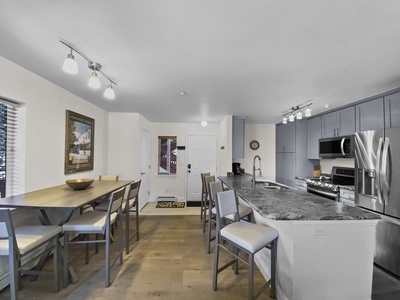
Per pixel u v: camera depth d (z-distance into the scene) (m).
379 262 2.19
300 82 2.22
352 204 2.74
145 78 2.15
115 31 1.33
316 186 3.48
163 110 3.74
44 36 1.40
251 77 2.10
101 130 3.68
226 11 1.14
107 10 1.14
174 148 5.17
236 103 3.14
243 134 4.17
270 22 1.23
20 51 1.63
